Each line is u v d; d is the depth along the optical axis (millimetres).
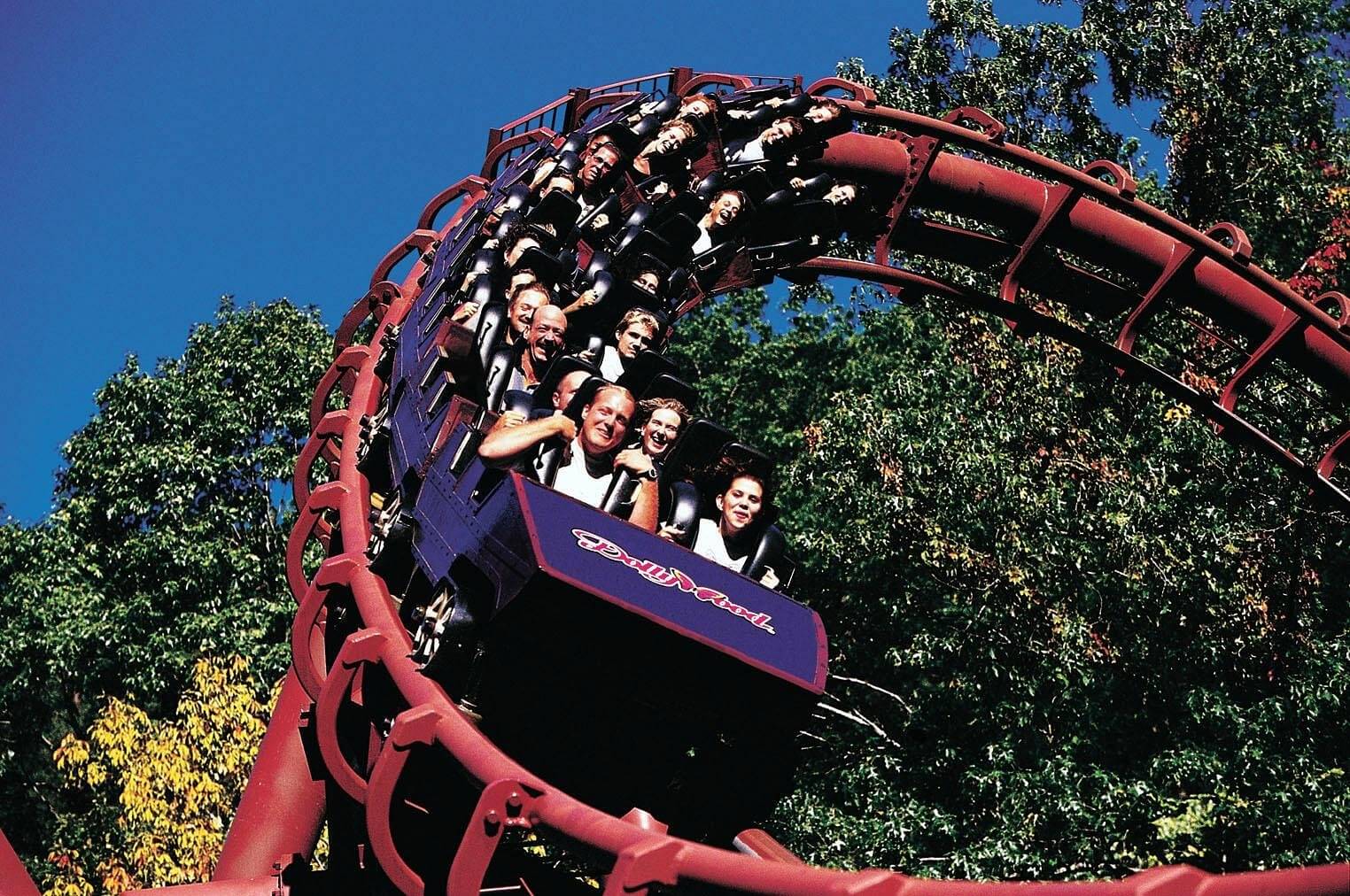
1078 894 5586
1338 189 41062
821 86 21984
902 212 21281
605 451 10836
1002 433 28438
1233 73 37625
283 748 15062
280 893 12797
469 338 12328
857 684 31891
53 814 40875
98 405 40969
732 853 7055
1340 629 27281
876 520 29328
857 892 6059
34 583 37406
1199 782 23281
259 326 42750
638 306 14008
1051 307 30656
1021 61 37344
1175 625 25812
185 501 38938
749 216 18312
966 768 27078
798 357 45500
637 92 22109
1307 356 20062
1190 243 19906
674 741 10320
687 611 9586
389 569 12633
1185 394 20969
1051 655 26750
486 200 20031
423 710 9625
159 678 35625
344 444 16328
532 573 9180
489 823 8305
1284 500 27359
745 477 10945
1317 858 21391
